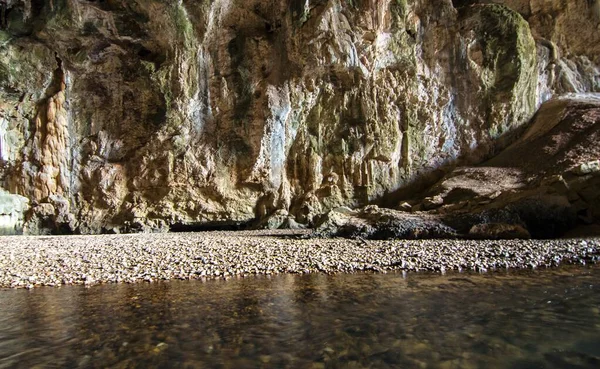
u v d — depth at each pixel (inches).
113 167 788.6
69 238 585.9
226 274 314.8
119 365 143.9
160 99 800.9
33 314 213.8
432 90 872.3
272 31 805.2
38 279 306.7
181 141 783.1
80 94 795.4
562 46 1009.5
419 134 869.8
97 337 174.6
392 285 267.0
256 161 791.1
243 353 153.0
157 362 146.2
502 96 878.4
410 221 526.9
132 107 808.9
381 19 767.1
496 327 177.0
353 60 786.2
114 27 745.0
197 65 786.2
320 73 808.9
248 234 636.1
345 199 830.5
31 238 593.0
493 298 227.1
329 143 850.8
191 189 788.6
